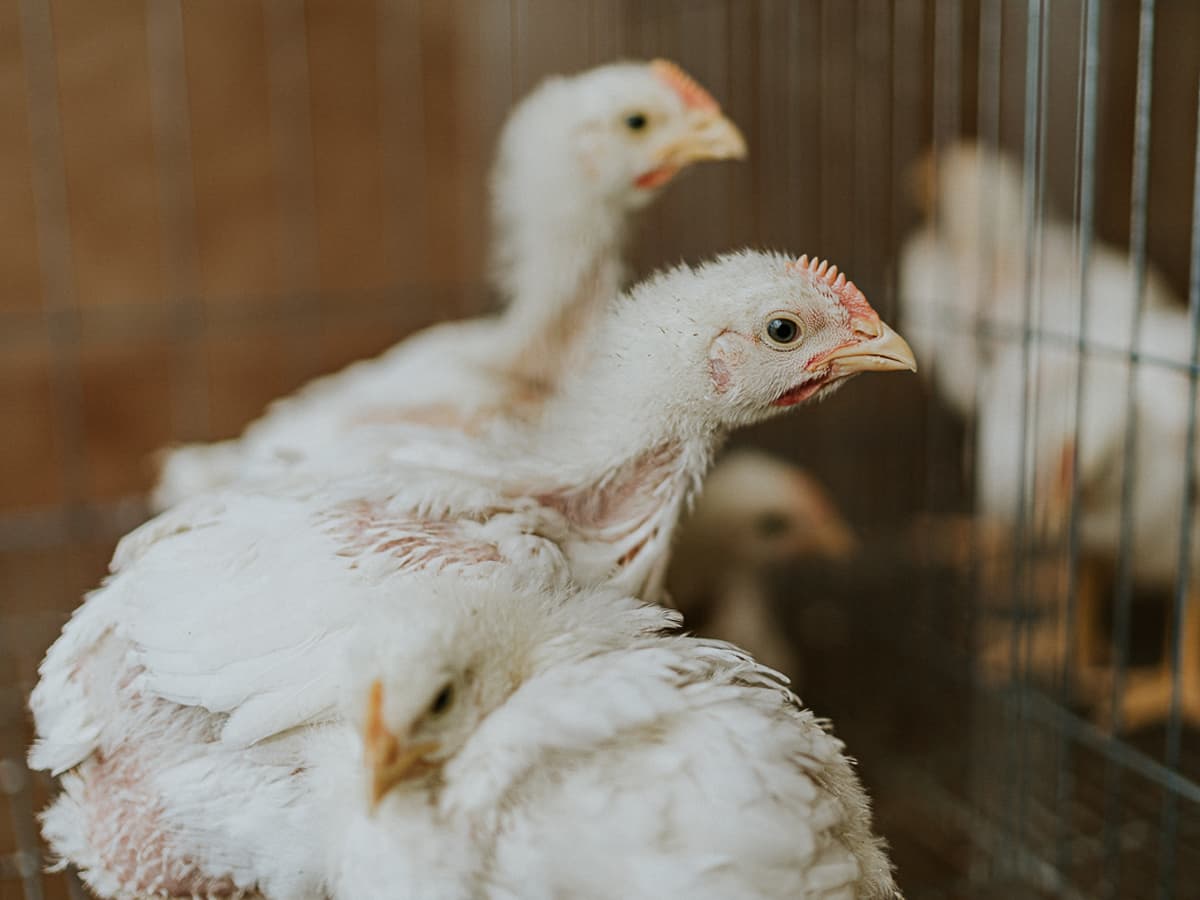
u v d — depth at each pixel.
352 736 0.44
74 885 0.51
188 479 0.70
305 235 1.03
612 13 0.92
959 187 0.84
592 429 0.52
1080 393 0.56
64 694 0.49
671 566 0.75
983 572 0.77
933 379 0.80
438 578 0.45
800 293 0.50
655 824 0.41
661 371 0.50
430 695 0.41
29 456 0.95
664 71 0.68
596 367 0.53
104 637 0.49
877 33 0.83
